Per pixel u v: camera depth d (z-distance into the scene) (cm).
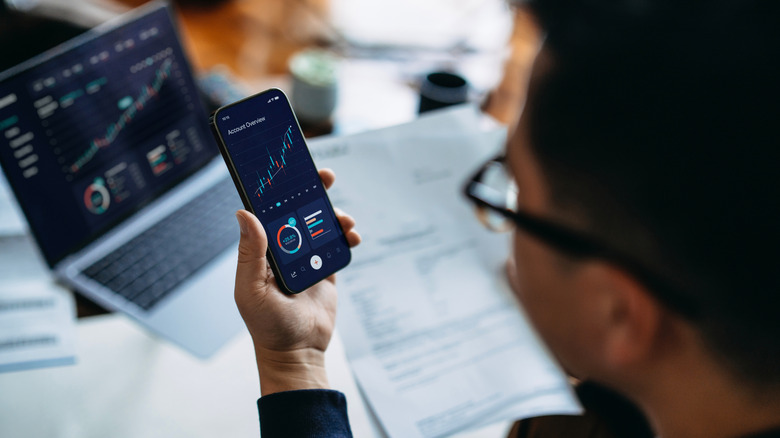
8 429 59
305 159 53
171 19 80
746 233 20
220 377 67
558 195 23
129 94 77
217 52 126
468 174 74
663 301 23
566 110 21
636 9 20
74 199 74
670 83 20
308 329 51
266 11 147
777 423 27
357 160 71
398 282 65
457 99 89
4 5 98
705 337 24
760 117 19
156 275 77
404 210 70
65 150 72
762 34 19
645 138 20
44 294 72
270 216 51
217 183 91
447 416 58
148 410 63
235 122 49
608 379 31
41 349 66
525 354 63
